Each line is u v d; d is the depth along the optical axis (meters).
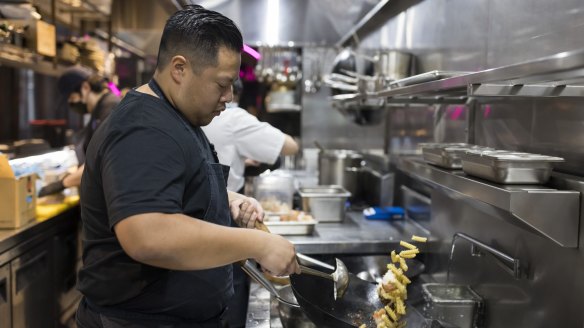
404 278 1.36
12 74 5.33
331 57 5.16
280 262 1.12
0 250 2.15
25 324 2.43
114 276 1.18
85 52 4.47
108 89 3.45
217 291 1.32
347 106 3.80
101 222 1.17
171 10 2.77
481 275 1.79
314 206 2.70
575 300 1.29
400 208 2.88
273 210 2.66
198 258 1.02
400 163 2.12
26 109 5.59
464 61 2.13
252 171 3.04
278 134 2.44
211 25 1.08
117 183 1.00
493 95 1.31
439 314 1.71
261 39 4.71
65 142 5.56
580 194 1.24
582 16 1.37
